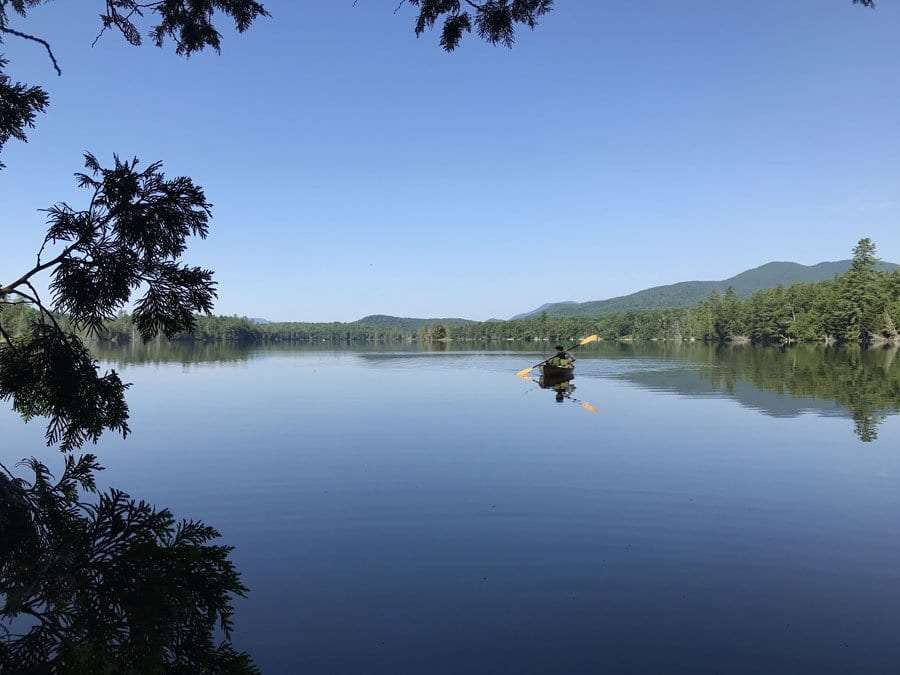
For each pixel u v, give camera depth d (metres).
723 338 128.25
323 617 7.22
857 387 31.59
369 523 10.59
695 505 11.42
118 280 3.55
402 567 8.67
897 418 21.34
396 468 14.61
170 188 3.65
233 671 3.31
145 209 3.59
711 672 6.08
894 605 7.46
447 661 6.32
